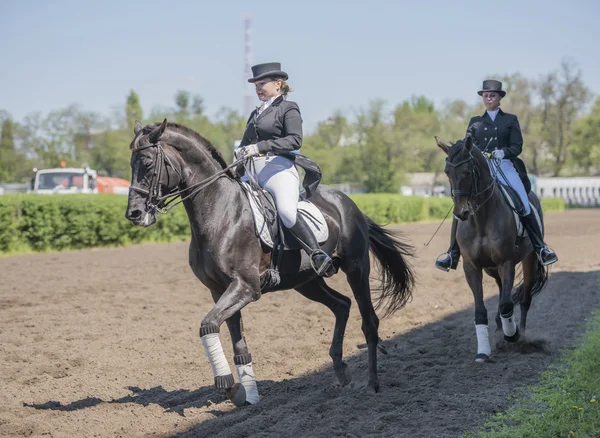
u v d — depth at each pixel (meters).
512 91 91.06
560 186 86.50
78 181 31.73
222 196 7.07
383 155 69.81
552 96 92.25
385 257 8.73
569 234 32.12
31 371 8.65
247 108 56.00
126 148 61.91
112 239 25.89
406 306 13.70
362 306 8.03
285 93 7.60
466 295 15.17
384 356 9.55
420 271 19.38
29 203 23.00
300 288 8.14
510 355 9.36
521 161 10.38
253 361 9.25
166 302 13.97
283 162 7.47
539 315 12.44
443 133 82.44
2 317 12.20
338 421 6.48
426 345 10.26
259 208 7.19
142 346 10.12
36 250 23.52
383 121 72.06
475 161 9.02
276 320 12.19
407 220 43.75
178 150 7.00
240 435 6.20
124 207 25.94
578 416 6.36
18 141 60.53
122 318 12.28
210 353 6.66
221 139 65.81
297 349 9.95
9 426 6.51
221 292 7.26
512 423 6.31
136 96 87.94
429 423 6.32
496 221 9.20
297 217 7.28
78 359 9.24
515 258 9.48
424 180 92.19
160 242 27.83
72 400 7.50
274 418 6.66
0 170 57.97
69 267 19.34
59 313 12.64
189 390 7.94
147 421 6.69
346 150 71.81
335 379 8.19
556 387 7.45
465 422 6.34
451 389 7.59
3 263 20.14
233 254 6.93
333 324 11.88
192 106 73.31
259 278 7.11
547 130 92.38
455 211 8.80
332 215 7.90
